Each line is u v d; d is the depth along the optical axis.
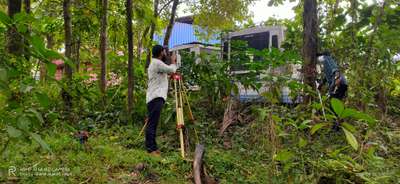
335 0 7.30
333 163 3.75
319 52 6.79
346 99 6.46
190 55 7.50
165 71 5.27
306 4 6.63
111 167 4.42
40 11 8.66
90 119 6.65
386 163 4.29
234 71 7.35
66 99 6.00
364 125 4.21
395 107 7.96
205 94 7.45
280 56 6.30
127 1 6.95
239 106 7.02
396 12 6.77
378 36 6.60
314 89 6.23
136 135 6.05
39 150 4.66
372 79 6.76
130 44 6.97
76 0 8.34
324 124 2.92
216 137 6.32
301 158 4.23
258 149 5.39
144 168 4.45
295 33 7.74
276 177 4.30
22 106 2.39
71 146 4.93
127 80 7.65
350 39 6.81
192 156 5.11
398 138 5.27
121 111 6.96
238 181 4.33
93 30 8.65
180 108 5.42
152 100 5.25
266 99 5.98
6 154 4.18
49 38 9.92
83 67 9.73
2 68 2.18
